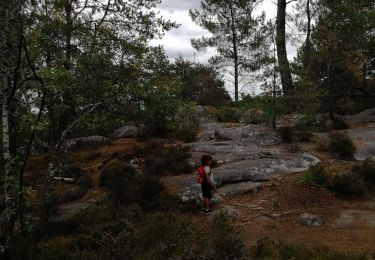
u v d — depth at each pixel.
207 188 9.69
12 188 7.02
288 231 8.30
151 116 10.13
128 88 9.35
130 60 9.87
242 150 14.48
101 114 9.96
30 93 9.21
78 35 11.75
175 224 7.23
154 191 10.54
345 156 13.54
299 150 14.27
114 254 6.26
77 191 12.01
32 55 8.70
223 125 19.09
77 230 8.48
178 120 10.77
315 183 10.45
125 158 15.11
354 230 8.06
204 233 6.75
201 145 15.42
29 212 10.16
